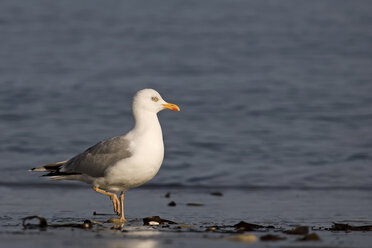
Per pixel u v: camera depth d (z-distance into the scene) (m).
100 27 38.41
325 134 18.22
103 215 10.19
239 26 39.25
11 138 17.39
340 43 34.00
